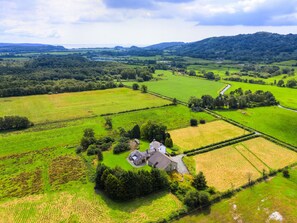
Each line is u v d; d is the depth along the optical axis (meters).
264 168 81.50
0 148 93.50
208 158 87.12
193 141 100.56
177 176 74.25
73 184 71.44
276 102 158.38
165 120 124.62
